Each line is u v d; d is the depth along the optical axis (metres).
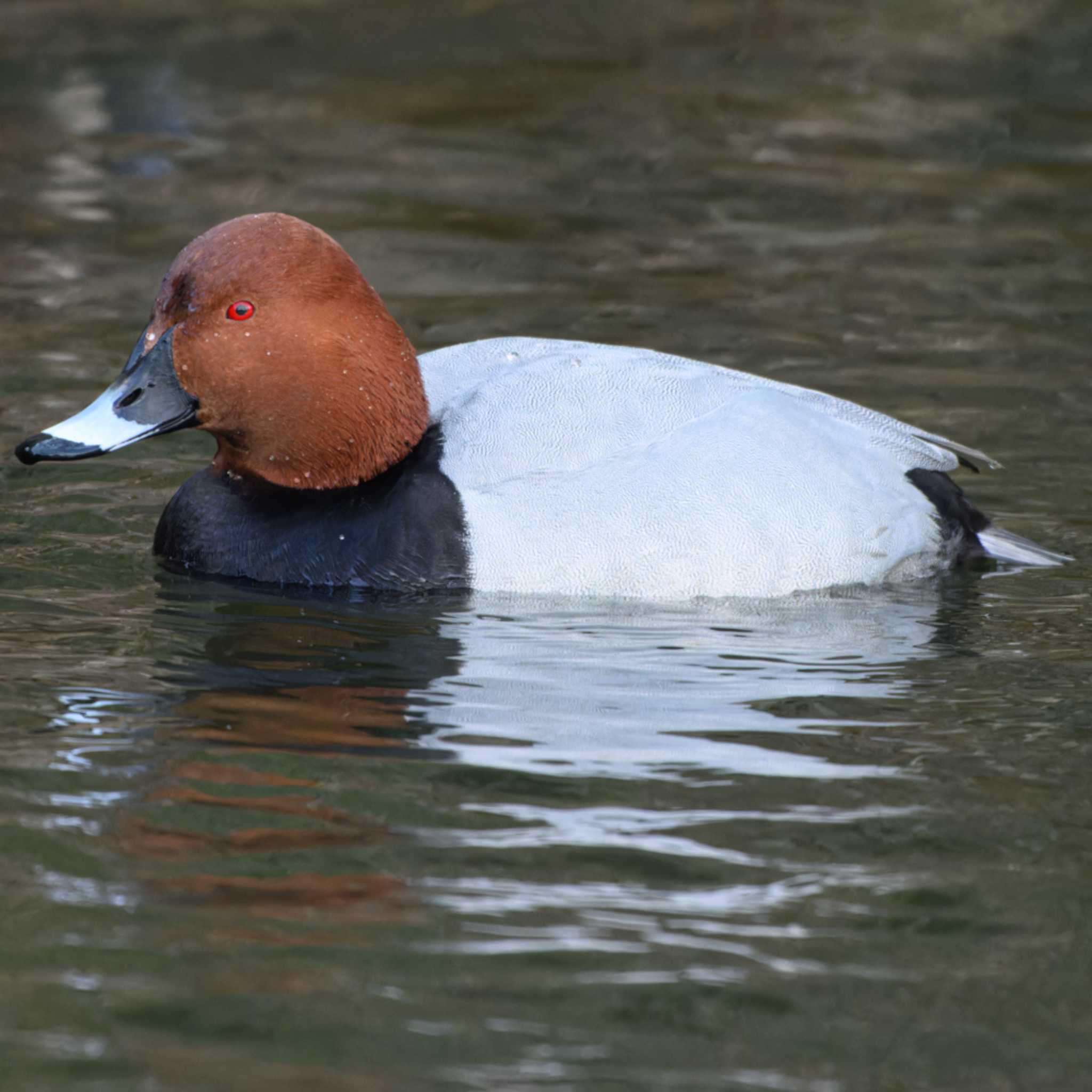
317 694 7.04
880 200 15.55
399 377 8.33
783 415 8.38
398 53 20.03
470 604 8.12
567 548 8.09
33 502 9.46
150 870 5.54
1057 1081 4.64
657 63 19.88
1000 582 8.66
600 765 6.42
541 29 21.06
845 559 8.31
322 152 16.64
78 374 11.24
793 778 6.34
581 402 8.34
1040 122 17.78
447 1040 4.74
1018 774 6.40
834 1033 4.82
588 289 13.27
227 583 8.41
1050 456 10.25
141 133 16.94
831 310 12.88
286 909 5.34
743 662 7.53
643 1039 4.76
